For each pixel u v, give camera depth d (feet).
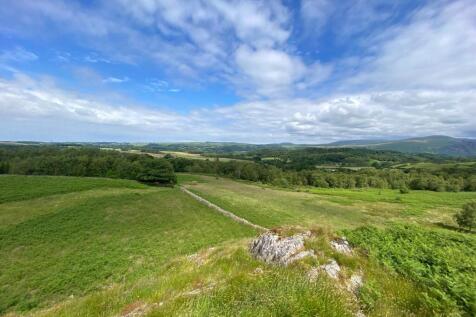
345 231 41.98
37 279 72.59
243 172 429.38
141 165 313.73
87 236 109.91
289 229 42.50
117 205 165.07
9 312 58.85
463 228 183.52
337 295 23.15
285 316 19.53
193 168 447.42
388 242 35.96
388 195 328.90
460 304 22.31
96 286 70.03
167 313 22.08
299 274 27.71
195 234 126.11
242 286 25.90
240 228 142.82
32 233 106.73
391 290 25.29
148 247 102.63
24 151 360.07
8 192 165.58
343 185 419.74
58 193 179.93
